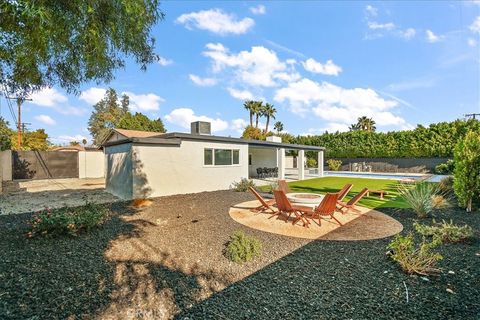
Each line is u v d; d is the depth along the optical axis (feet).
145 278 11.20
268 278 11.34
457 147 25.98
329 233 18.24
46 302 9.10
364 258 13.58
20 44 9.40
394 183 52.16
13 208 26.78
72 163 66.18
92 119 162.71
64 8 9.32
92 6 9.94
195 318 8.43
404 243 12.64
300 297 9.74
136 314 8.63
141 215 23.61
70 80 14.30
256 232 18.45
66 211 20.76
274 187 41.04
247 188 40.70
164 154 35.70
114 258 13.29
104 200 32.45
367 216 23.50
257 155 80.38
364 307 9.04
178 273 11.78
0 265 11.82
